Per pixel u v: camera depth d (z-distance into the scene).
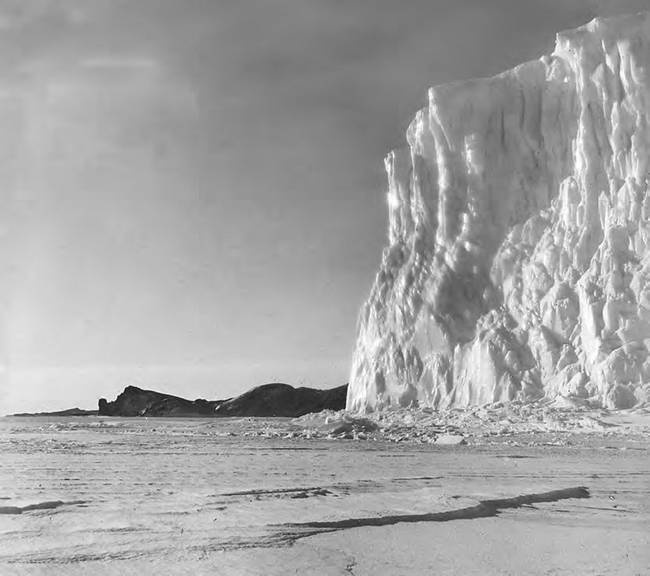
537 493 11.59
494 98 58.00
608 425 35.62
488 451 24.67
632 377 42.75
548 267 51.62
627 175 49.41
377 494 11.07
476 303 55.00
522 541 7.72
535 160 56.53
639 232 47.00
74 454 21.75
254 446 27.30
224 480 13.86
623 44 49.97
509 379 48.62
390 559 6.71
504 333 51.06
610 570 6.36
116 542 7.12
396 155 64.06
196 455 21.73
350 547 7.23
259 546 7.12
